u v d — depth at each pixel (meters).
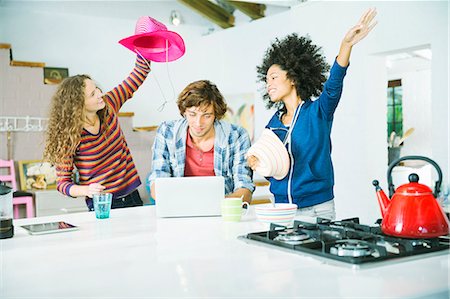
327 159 2.52
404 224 1.56
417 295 1.13
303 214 2.52
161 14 6.75
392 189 1.75
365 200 4.98
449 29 4.24
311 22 5.45
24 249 1.67
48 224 2.14
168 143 2.67
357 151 5.02
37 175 5.42
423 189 1.60
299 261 1.41
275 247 1.58
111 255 1.54
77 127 2.97
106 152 3.13
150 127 5.96
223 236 1.82
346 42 2.29
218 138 2.66
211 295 1.13
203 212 2.35
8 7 5.60
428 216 1.55
